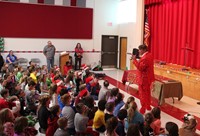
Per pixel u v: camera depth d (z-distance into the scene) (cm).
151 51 1052
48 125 389
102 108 411
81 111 376
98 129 405
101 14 1277
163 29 977
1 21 1102
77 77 670
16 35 1133
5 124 311
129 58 1209
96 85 670
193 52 837
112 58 1341
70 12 1217
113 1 1291
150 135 366
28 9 1140
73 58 1250
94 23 1270
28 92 528
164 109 640
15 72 726
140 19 1064
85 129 373
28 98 524
